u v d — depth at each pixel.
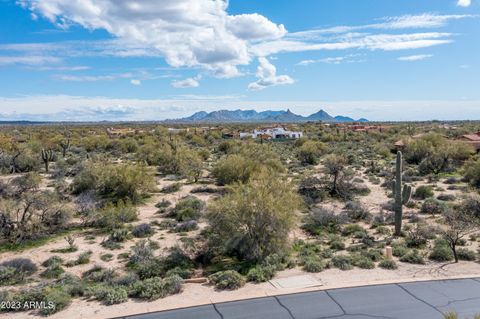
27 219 18.91
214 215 15.95
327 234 19.00
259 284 11.93
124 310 10.14
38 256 16.00
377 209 24.25
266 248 15.06
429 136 50.44
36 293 10.96
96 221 20.56
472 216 19.52
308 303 10.34
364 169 42.72
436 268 13.34
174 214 22.61
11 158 39.50
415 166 44.69
